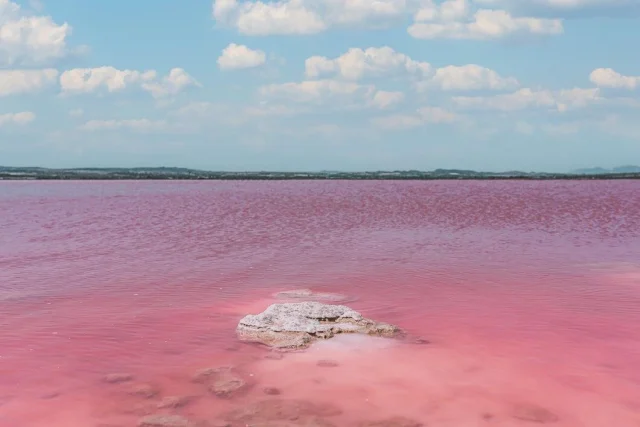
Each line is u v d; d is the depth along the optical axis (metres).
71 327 12.59
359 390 9.34
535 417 8.53
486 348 11.30
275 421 8.30
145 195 65.75
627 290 16.42
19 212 41.97
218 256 22.28
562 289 16.59
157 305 14.65
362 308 14.48
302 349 11.16
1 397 8.98
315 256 22.34
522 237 28.05
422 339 11.85
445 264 20.67
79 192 72.81
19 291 16.16
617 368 10.32
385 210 43.56
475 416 8.54
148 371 10.05
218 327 12.64
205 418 8.37
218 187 92.88
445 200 55.47
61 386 9.40
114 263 20.70
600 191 71.88
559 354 11.00
